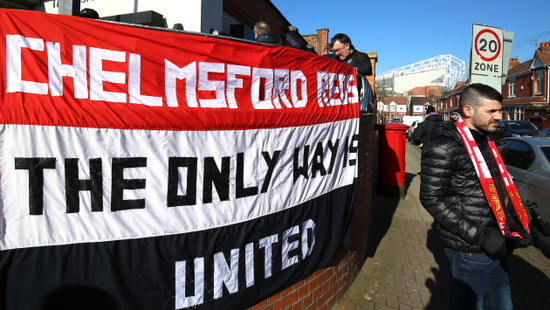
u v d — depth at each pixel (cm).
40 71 136
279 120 213
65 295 140
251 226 197
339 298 309
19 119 131
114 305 149
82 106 142
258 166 200
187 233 169
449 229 191
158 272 160
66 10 207
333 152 271
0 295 129
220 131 180
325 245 263
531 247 466
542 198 458
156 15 361
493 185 190
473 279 197
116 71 151
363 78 358
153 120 157
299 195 233
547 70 2708
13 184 130
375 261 407
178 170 165
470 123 205
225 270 185
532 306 322
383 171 720
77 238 142
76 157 141
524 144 555
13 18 133
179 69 169
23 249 133
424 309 308
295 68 229
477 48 401
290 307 233
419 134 657
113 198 149
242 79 195
